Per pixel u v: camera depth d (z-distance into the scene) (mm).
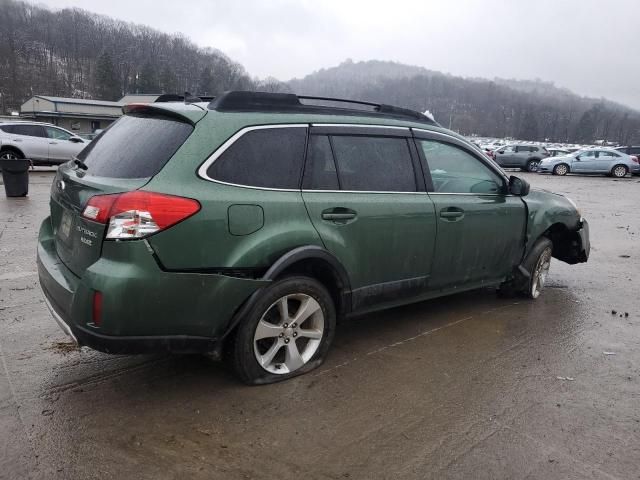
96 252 2881
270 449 2785
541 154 32812
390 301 4078
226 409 3143
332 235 3525
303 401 3273
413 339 4355
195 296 2975
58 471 2555
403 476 2625
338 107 3885
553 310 5277
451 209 4320
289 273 3441
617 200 17391
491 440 2955
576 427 3125
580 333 4664
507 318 4969
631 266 7512
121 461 2643
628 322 5031
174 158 2980
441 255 4324
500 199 4887
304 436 2914
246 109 3373
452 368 3838
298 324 3510
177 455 2705
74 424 2947
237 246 3100
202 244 2961
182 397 3266
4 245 7160
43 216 9625
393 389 3482
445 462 2744
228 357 3340
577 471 2723
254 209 3162
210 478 2541
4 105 88500
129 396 3264
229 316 3145
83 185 3100
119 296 2752
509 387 3584
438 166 4371
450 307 5219
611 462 2809
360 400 3322
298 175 3447
